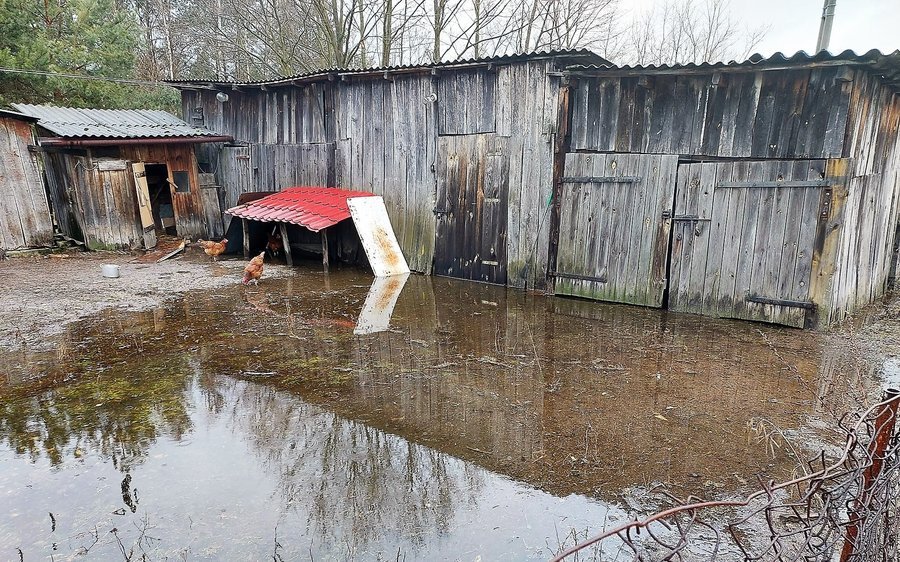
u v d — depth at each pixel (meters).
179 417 4.00
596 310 6.89
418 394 4.41
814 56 5.32
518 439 3.71
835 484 3.13
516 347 5.52
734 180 6.18
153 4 19.97
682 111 6.46
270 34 15.32
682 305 6.73
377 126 9.40
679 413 4.08
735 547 2.67
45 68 11.35
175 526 2.82
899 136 7.34
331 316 6.57
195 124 12.41
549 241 7.68
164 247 10.78
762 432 3.79
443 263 8.94
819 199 5.71
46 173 10.98
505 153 7.96
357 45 13.78
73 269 8.77
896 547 2.09
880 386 4.52
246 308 6.87
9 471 3.32
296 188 10.32
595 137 7.11
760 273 6.15
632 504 3.02
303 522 2.85
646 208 6.81
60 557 2.61
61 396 4.34
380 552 2.63
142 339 5.66
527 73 7.52
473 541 2.71
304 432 3.79
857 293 6.70
